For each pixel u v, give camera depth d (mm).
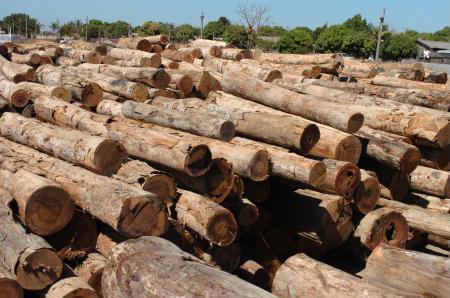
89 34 53031
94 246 5258
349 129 6844
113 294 4133
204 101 8266
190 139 6340
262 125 6641
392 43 39781
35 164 5840
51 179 5465
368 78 12922
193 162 5504
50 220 4758
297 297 4496
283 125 6410
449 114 8008
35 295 4625
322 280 4430
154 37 15875
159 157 5805
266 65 13023
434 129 7008
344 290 4266
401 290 4324
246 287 3607
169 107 7996
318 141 6520
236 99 8078
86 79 9500
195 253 5473
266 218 6301
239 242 6477
